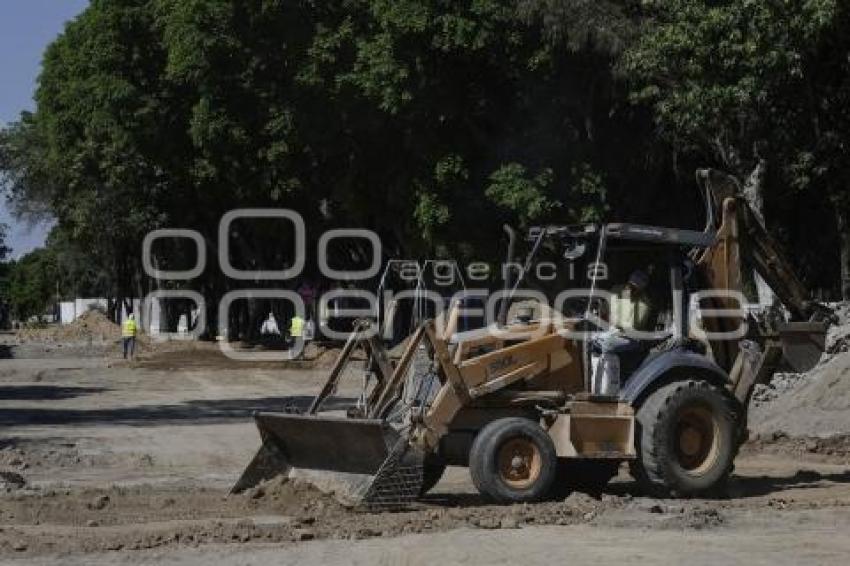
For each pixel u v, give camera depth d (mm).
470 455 18672
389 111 47625
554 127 46375
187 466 26078
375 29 48812
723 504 19078
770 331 21422
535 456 18734
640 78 40969
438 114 47188
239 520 17688
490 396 18891
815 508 18828
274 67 53500
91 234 80688
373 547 15625
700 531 16844
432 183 48500
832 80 39500
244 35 53281
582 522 17422
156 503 19531
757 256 21797
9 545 15641
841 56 38125
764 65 35281
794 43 34969
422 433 18109
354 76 48500
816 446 26734
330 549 15508
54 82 79312
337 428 18172
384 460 17906
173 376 59719
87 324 113125
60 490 21266
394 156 52250
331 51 49781
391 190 52844
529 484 18641
